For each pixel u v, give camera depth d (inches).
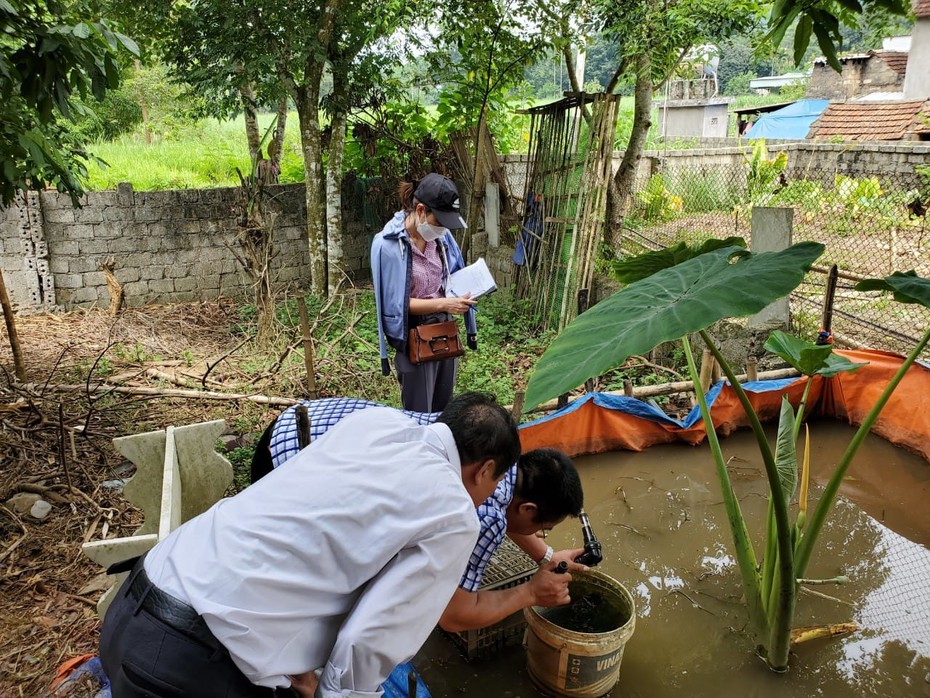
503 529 92.9
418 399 163.8
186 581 65.9
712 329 233.9
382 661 64.0
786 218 216.5
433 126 430.3
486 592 97.7
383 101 399.2
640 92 300.7
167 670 63.6
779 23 115.3
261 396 210.8
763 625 117.9
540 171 329.1
